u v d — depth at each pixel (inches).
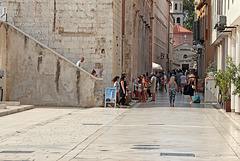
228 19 991.6
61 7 1205.7
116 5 1263.5
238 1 803.4
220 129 668.7
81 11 1202.6
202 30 2018.9
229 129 669.9
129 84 1473.9
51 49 1091.9
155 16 3110.2
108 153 455.2
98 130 643.5
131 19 1551.4
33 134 595.8
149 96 1644.9
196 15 2427.4
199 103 1294.3
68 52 1206.3
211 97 1295.5
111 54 1196.5
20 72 1088.2
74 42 1205.1
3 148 482.6
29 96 1087.6
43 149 477.1
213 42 1444.4
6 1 1211.9
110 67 1197.1
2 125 701.9
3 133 607.5
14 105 1010.1
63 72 1075.9
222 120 805.2
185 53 4862.2
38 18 1210.6
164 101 1396.4
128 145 508.4
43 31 1209.4
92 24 1200.8
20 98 1090.1
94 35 1200.8
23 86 1088.2
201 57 2258.9
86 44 1202.0
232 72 901.8
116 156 438.0
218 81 969.5
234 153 462.0
